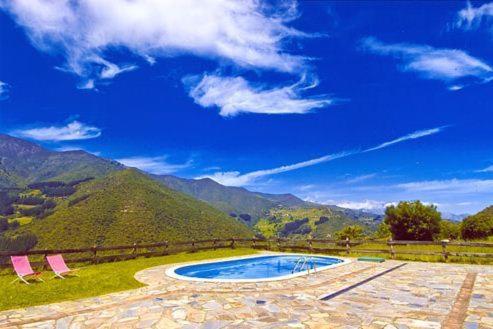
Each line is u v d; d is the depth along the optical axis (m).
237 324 7.95
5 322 8.33
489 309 8.91
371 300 10.02
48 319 8.54
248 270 20.11
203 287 12.01
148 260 19.25
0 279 13.61
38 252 15.68
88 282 12.69
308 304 9.62
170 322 8.17
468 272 14.62
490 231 28.42
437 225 26.25
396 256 19.88
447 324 7.78
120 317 8.62
